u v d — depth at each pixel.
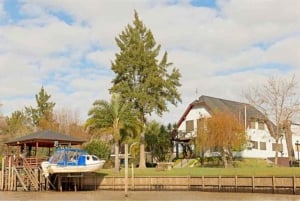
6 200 38.19
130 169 58.03
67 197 41.34
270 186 44.94
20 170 52.84
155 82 65.19
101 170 57.38
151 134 76.06
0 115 92.06
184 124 77.62
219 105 77.00
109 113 56.78
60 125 90.50
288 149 74.06
